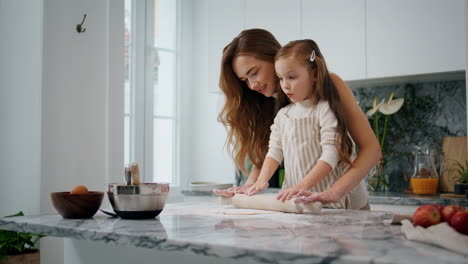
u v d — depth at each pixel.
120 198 1.24
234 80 1.98
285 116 1.79
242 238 0.92
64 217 1.28
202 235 0.96
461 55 2.59
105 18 2.67
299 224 1.14
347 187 1.50
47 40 2.38
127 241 0.98
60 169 2.42
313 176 1.54
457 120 3.01
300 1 3.11
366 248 0.81
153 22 3.60
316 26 3.05
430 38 2.68
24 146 2.41
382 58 2.83
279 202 1.42
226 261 1.11
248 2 3.33
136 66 3.46
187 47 3.87
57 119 2.42
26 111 2.41
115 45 2.70
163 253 1.21
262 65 1.81
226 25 3.44
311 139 1.70
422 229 0.92
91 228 1.08
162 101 3.67
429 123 3.11
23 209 2.39
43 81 2.36
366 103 3.34
